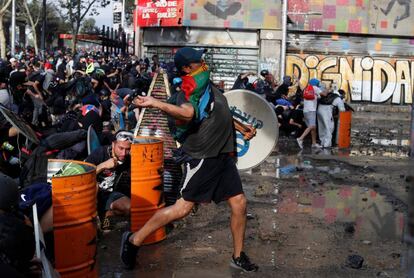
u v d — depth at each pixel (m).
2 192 3.26
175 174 6.68
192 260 5.40
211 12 29.08
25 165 5.68
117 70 17.55
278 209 7.36
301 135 15.43
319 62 29.67
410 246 2.56
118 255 5.53
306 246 5.88
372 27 29.33
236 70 29.62
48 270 3.35
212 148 4.86
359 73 29.84
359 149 13.80
